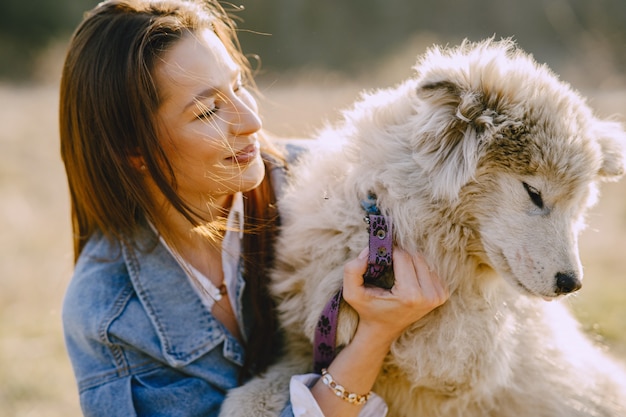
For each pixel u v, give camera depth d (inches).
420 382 108.8
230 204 116.6
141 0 109.3
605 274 233.3
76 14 1118.4
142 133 103.3
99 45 105.3
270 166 125.3
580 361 122.0
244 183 107.6
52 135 519.5
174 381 111.4
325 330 106.3
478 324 107.8
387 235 103.7
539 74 109.4
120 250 112.1
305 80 772.6
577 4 530.9
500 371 108.0
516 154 102.9
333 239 109.7
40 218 338.0
